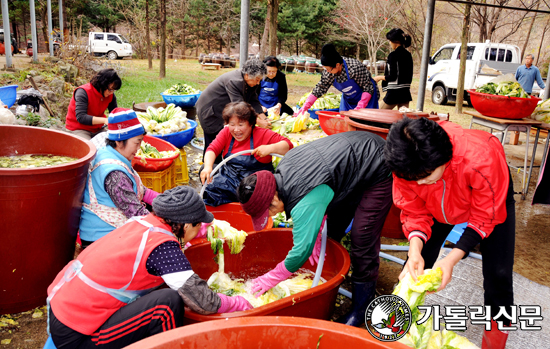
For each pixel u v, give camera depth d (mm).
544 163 4688
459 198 2123
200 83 16938
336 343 1693
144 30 29984
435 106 14344
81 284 1932
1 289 2709
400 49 6438
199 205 2086
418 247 2217
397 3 21125
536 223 4793
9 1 27844
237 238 3008
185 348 1609
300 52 38344
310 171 2328
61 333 1916
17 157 3137
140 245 1966
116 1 33469
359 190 2621
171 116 5637
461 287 3363
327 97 6645
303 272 3322
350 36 27250
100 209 2906
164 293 1999
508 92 5250
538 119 5469
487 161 1969
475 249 4023
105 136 3020
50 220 2699
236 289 2807
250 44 37406
